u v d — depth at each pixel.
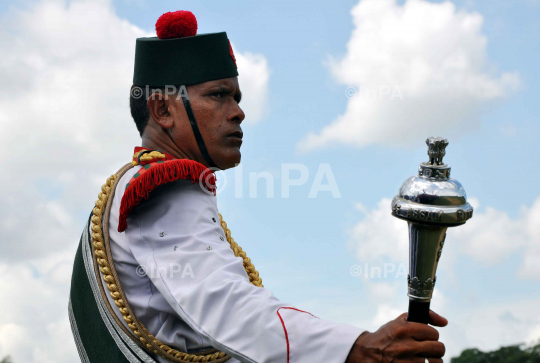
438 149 1.34
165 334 1.74
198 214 1.64
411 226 1.37
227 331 1.42
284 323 1.39
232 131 1.99
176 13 2.03
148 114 2.01
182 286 1.52
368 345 1.34
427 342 1.30
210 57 1.98
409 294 1.39
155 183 1.64
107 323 1.82
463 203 1.33
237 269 1.54
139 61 2.03
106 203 1.86
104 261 1.78
